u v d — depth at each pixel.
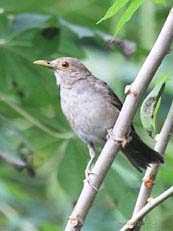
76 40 12.78
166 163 11.91
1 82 12.84
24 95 12.92
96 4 13.10
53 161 13.50
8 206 13.02
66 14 13.14
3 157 11.40
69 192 12.50
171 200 12.36
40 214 14.31
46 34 12.55
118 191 12.30
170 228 12.48
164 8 13.23
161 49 7.68
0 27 12.55
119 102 11.33
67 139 12.48
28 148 11.67
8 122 11.83
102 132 11.12
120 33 12.44
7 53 12.64
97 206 13.78
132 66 12.56
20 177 15.26
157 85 8.21
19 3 12.77
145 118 8.21
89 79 11.62
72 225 7.67
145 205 7.82
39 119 12.65
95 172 7.78
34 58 12.64
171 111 8.33
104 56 12.83
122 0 7.91
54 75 12.65
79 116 11.25
